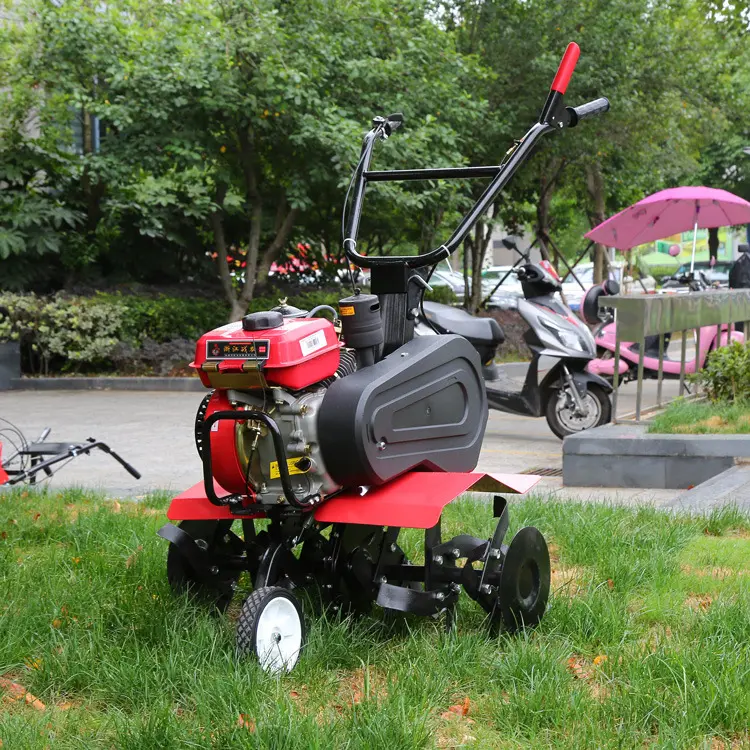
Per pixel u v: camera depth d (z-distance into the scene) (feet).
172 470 31.12
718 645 13.33
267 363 12.97
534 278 34.19
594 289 43.29
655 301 32.12
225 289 58.13
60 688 12.66
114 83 51.83
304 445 13.32
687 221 55.21
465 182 58.03
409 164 53.11
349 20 54.95
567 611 14.99
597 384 33.88
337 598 14.79
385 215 62.08
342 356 14.48
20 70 55.77
